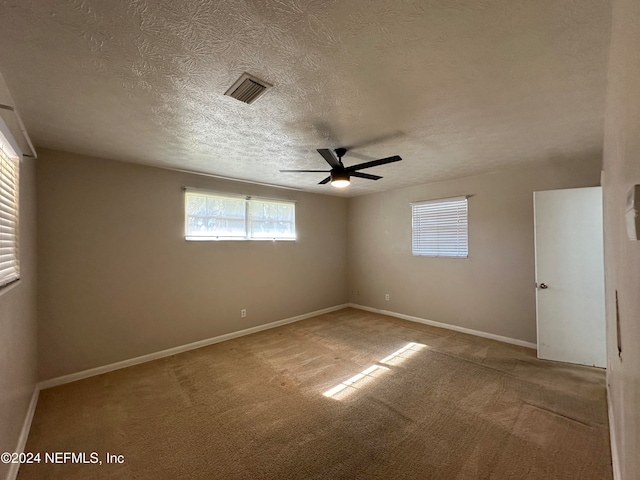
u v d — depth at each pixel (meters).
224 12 1.15
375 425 2.11
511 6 1.14
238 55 1.43
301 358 3.36
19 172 2.08
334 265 5.73
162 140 2.59
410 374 2.91
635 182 0.72
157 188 3.48
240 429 2.08
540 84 1.71
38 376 2.66
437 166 3.58
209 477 1.66
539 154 3.08
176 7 1.13
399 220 5.09
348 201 6.00
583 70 1.56
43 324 2.71
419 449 1.86
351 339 3.99
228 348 3.71
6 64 1.46
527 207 3.62
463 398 2.45
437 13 1.18
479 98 1.88
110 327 3.11
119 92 1.76
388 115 2.12
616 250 1.33
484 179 4.00
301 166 3.49
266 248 4.61
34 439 1.99
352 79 1.65
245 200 4.36
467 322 4.21
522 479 1.61
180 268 3.66
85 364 2.94
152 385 2.75
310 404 2.39
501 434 1.99
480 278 4.06
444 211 4.46
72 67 1.50
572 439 1.92
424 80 1.67
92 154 2.96
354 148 2.86
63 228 2.85
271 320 4.64
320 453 1.83
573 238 3.10
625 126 0.89
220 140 2.60
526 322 3.65
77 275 2.92
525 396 2.46
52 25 1.21
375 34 1.29
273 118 2.15
